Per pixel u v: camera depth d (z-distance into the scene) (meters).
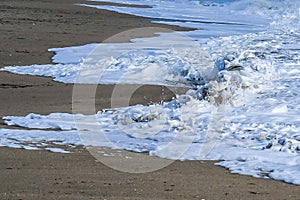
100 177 24.31
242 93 42.50
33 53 63.66
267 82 46.44
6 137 31.61
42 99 43.78
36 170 25.17
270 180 24.53
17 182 23.31
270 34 78.75
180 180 24.12
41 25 85.44
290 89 44.28
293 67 52.50
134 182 23.69
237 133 32.84
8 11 100.38
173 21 100.00
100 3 126.50
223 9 129.50
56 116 37.72
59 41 71.88
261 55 58.41
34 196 21.52
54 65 57.03
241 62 51.06
